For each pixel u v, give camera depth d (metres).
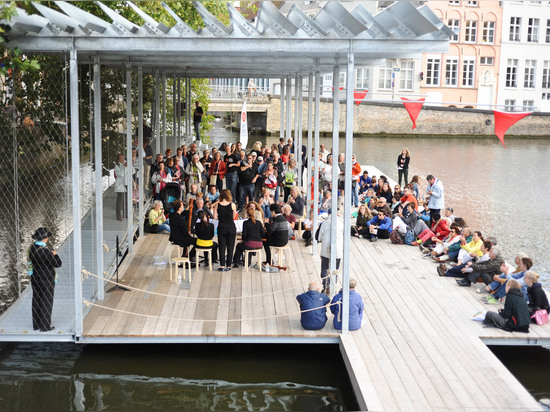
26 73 15.55
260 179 20.31
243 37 9.38
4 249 15.88
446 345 10.11
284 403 9.22
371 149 46.81
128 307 11.40
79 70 16.05
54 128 17.39
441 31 9.30
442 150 47.19
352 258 15.40
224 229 13.63
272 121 55.84
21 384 9.62
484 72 61.22
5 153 15.48
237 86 59.97
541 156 44.38
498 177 33.88
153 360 10.52
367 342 10.20
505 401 8.38
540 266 16.66
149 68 18.61
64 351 10.81
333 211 11.98
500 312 10.96
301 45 9.48
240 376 10.01
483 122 58.16
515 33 61.62
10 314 10.84
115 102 16.64
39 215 18.11
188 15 22.33
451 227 15.10
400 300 12.23
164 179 17.84
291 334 10.33
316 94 15.05
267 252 13.91
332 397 9.43
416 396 8.48
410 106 13.14
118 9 18.44
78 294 10.05
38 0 8.70
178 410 8.94
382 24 9.38
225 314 11.14
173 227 13.53
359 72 58.25
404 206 17.55
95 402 9.10
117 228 15.62
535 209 24.88
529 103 62.56
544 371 10.41
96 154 11.45
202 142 35.38
